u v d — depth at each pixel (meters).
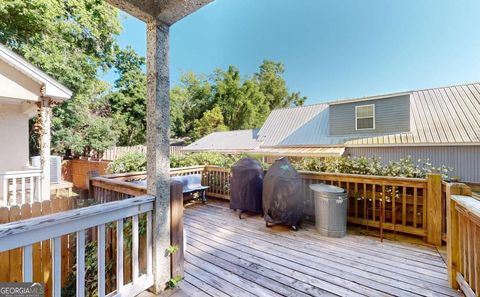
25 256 1.33
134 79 16.69
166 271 2.21
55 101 5.25
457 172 8.88
